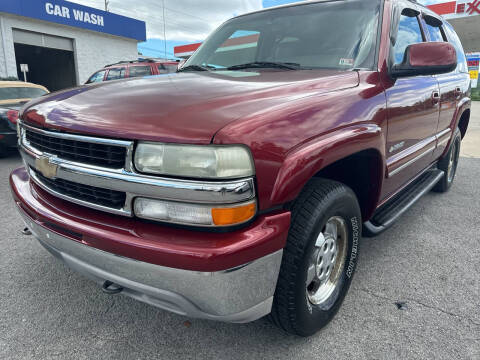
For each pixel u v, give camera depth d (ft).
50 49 69.97
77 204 5.77
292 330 6.16
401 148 8.43
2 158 22.33
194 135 4.56
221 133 4.53
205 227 4.67
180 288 4.73
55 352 6.26
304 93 5.98
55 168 5.75
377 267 9.02
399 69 7.65
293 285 5.58
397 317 7.12
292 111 5.36
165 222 4.83
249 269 4.78
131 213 5.00
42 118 6.12
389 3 8.50
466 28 86.17
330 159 5.55
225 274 4.58
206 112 4.93
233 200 4.56
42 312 7.30
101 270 5.33
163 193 4.67
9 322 7.00
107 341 6.54
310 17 8.93
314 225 5.60
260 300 5.20
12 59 58.80
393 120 7.59
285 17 9.27
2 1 55.31
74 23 65.62
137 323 7.03
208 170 4.51
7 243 10.28
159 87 6.26
